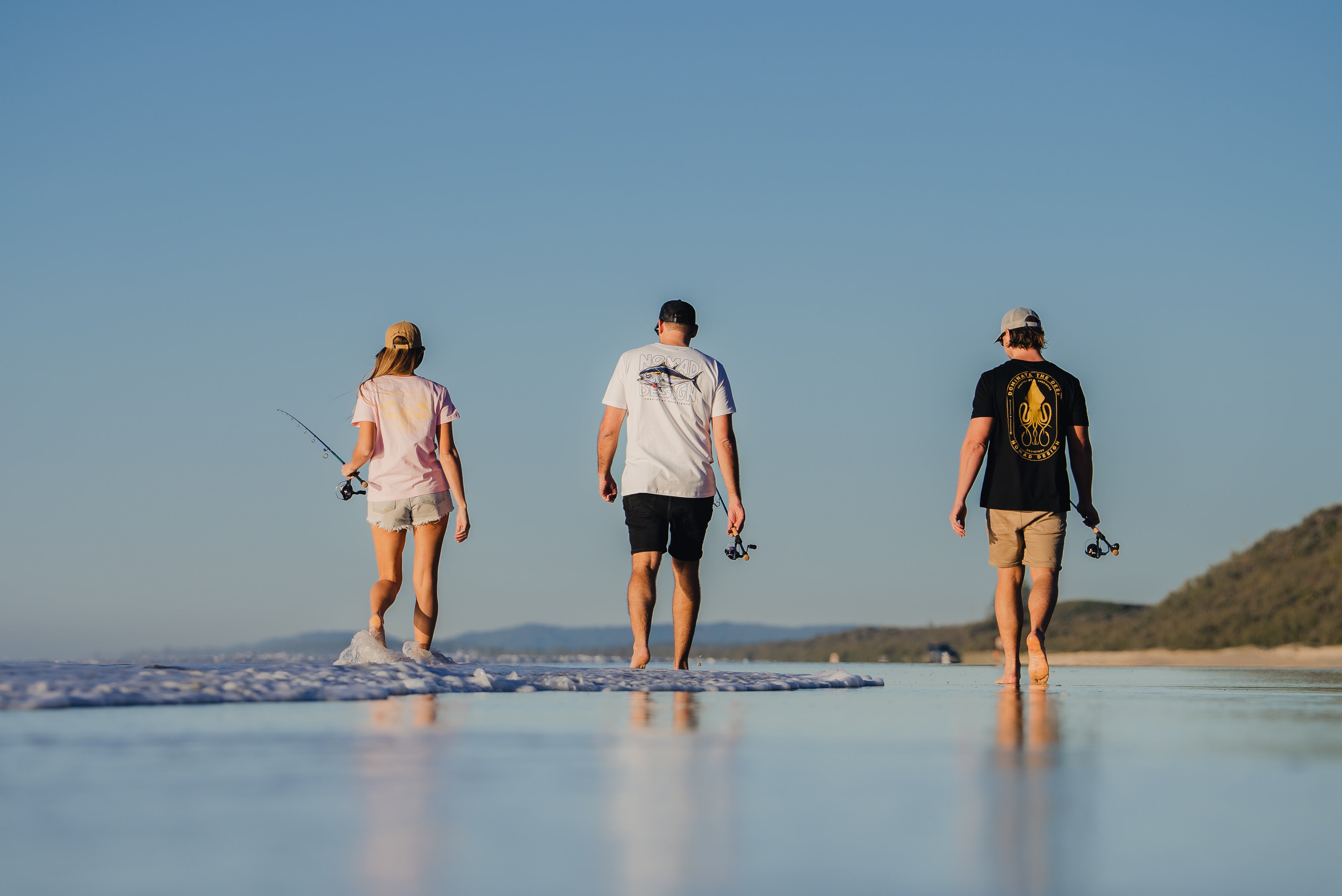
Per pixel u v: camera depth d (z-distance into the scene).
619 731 6.54
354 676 10.13
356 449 15.25
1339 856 3.41
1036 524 15.05
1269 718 8.03
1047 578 15.01
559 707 8.40
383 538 15.17
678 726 6.94
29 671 9.38
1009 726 7.21
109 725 6.49
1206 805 4.20
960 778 4.82
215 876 3.06
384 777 4.66
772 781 4.70
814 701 9.70
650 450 16.17
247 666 11.43
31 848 3.35
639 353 16.50
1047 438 15.16
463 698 9.30
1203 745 6.06
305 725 6.61
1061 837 3.65
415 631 15.32
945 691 12.57
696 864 3.27
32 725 6.41
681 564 16.38
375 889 2.97
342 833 3.60
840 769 5.05
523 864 3.24
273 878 3.05
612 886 3.03
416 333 15.90
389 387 15.40
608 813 3.97
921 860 3.33
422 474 15.26
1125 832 3.73
